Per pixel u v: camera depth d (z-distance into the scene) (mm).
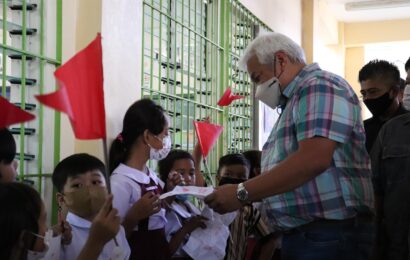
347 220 1441
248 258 2078
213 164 3029
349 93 1437
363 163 1498
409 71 2020
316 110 1363
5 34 1516
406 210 1710
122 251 1389
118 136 1709
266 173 1386
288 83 1515
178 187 1588
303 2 5578
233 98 2594
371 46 7820
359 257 1478
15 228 975
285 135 1478
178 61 2566
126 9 1947
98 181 1369
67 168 1374
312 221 1447
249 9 3689
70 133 1781
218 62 3152
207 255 1783
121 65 1901
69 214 1400
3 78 1509
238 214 1993
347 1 6344
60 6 1735
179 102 2541
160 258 1641
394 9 6570
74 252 1341
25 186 1050
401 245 1719
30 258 1046
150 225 1639
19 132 1630
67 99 817
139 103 1697
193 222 1814
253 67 1570
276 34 1560
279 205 1485
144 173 1681
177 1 2564
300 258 1461
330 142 1349
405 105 2035
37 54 1633
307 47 5551
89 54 913
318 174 1350
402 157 1726
